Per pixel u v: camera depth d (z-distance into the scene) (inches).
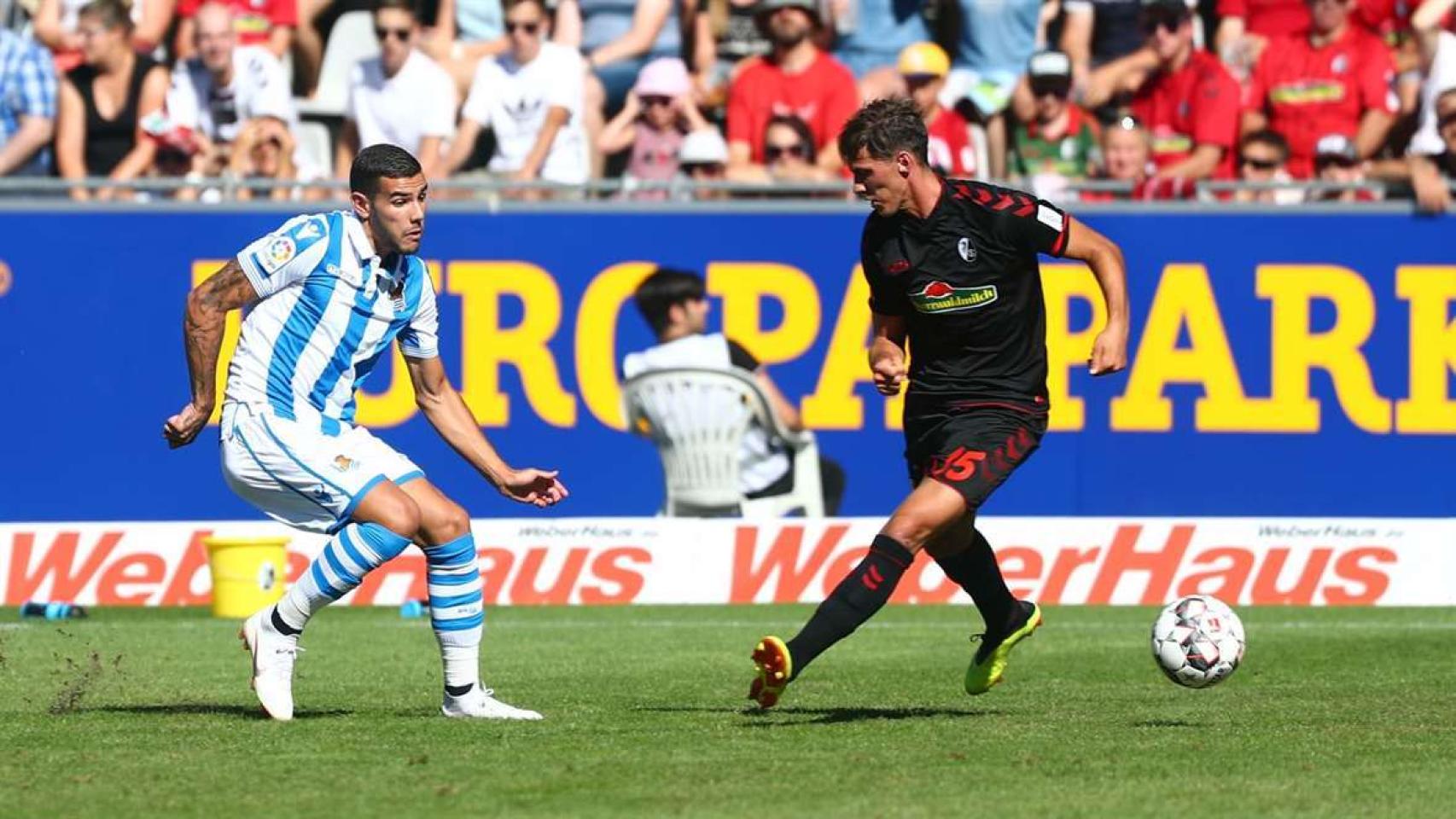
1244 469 1659.7
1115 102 1945.1
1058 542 1653.5
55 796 735.7
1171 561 1659.7
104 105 1888.5
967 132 1907.0
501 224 1638.8
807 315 1649.9
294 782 763.4
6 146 1870.1
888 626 1508.4
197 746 856.3
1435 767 806.5
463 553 938.1
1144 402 1657.2
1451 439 1664.6
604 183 1642.5
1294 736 894.4
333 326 912.9
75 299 1620.3
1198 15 2030.0
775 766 802.2
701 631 1470.2
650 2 1999.3
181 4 1964.8
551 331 1641.2
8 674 1182.3
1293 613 1611.7
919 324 935.7
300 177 1974.7
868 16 2003.0
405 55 1914.4
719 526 1647.4
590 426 1643.7
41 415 1616.6
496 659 1291.8
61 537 1617.9
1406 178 1838.1
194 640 1389.0
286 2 1977.1
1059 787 753.6
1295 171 1929.1
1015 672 1225.4
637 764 805.9
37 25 1973.4
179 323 1624.0
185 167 1881.2
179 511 1627.7
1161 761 818.2
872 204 912.3
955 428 926.4
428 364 954.1
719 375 1644.9
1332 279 1663.4
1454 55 1866.4
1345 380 1663.4
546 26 1934.1
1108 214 1660.9
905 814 695.7
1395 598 1664.6
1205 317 1659.7
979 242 911.0
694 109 1923.0
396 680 1165.1
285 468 909.2
